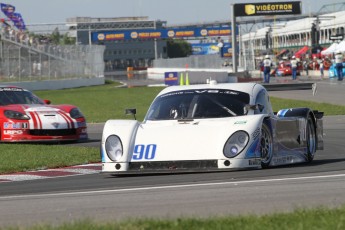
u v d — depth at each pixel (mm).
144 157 33500
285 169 34312
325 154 44062
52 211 25141
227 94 36875
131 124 35188
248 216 21359
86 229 20031
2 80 174625
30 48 199500
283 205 24109
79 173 38938
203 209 24062
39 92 165000
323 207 22719
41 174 39062
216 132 33562
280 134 36125
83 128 58469
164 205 25234
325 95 109375
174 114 36125
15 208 26219
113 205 25766
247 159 32844
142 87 179625
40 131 56594
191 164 32875
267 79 165625
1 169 41000
